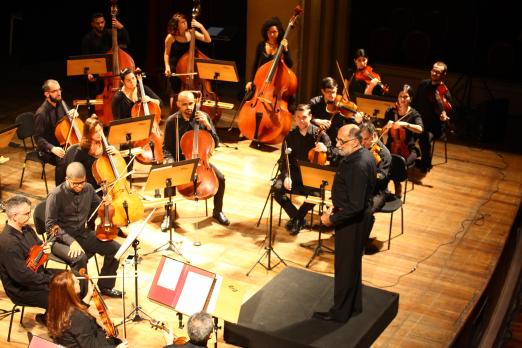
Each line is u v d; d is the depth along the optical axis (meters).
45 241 5.43
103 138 6.43
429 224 7.29
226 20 11.60
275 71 8.53
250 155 8.75
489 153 9.31
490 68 10.88
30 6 11.77
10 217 5.02
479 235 7.10
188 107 6.91
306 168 6.02
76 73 8.29
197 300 4.77
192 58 8.81
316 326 5.25
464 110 10.52
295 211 6.96
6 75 11.29
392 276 6.30
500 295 7.36
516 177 8.56
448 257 6.66
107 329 4.72
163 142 7.09
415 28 11.54
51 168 8.21
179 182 6.05
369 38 11.89
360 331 5.20
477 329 6.39
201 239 6.79
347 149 5.13
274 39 8.85
